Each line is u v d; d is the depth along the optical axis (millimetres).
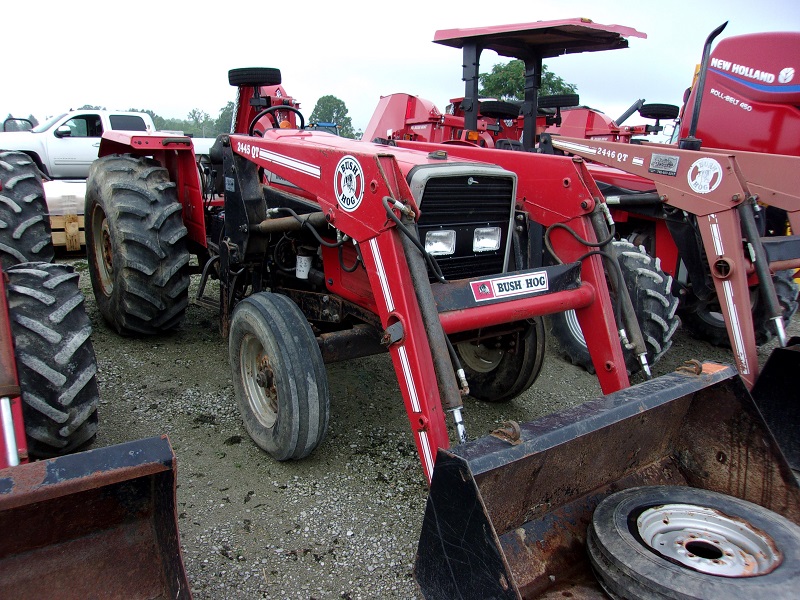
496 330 3385
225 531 2564
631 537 2008
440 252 2768
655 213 4875
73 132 11164
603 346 2920
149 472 1584
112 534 1714
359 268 3109
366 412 3727
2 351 1942
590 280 2939
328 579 2332
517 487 2068
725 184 3703
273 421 3086
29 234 4043
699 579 1792
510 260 3316
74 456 1539
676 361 5094
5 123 11430
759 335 5059
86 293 5754
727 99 5074
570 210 3086
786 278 4984
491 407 3959
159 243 4090
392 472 3090
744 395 2311
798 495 2201
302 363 2855
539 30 4754
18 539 1591
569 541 2227
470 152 3650
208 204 4727
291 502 2789
